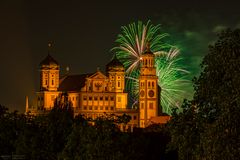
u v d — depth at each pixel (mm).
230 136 71000
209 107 79250
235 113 71000
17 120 147500
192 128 80562
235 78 72500
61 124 135750
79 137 118438
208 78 78312
